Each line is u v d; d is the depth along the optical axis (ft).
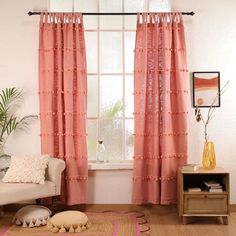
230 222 13.28
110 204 14.80
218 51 14.65
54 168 13.24
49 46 14.17
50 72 14.15
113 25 15.21
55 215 12.51
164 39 14.12
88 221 12.73
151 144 14.30
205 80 14.65
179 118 14.23
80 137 14.23
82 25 14.29
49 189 13.01
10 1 14.71
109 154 15.20
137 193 14.28
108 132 15.23
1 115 14.14
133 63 15.03
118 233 12.03
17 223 12.69
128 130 15.24
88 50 15.19
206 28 14.65
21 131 14.82
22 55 14.75
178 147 14.34
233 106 14.66
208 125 14.70
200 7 14.64
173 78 14.32
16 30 14.73
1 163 14.80
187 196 12.93
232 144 14.71
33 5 14.71
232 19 14.61
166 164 14.05
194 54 14.66
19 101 14.78
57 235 11.79
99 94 15.24
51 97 14.14
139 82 14.20
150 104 14.32
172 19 14.26
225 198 12.90
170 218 13.76
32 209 12.95
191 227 12.71
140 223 13.14
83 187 14.30
